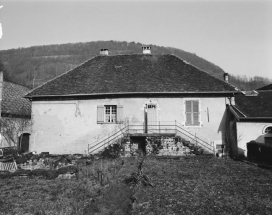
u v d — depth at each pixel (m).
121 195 8.42
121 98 19.33
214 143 18.73
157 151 17.64
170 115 19.03
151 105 19.19
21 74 60.72
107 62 22.67
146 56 23.28
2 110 19.22
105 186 9.67
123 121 19.09
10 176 11.72
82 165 13.45
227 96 18.97
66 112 19.75
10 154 16.77
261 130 17.14
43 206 7.78
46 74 62.69
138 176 10.29
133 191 9.04
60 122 19.70
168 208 7.65
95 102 19.55
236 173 12.30
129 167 13.42
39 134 19.75
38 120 19.88
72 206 7.69
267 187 9.85
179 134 18.88
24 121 20.16
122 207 7.51
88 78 20.78
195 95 19.11
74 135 19.45
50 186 10.11
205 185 10.15
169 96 19.19
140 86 19.28
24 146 20.98
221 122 18.89
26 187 10.01
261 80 71.19
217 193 9.10
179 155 17.53
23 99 23.86
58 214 7.12
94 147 19.12
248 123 17.25
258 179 11.12
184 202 8.17
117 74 20.92
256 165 14.31
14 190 9.61
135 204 7.88
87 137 19.31
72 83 20.45
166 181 10.71
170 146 17.62
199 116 18.98
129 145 17.62
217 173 12.27
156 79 20.02
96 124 19.33
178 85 19.33
